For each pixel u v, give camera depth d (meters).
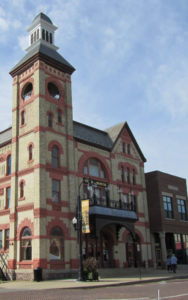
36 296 15.88
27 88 35.03
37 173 29.30
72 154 33.19
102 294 16.52
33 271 27.09
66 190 31.53
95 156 36.16
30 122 32.25
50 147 31.25
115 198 36.97
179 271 36.75
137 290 18.50
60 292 17.95
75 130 35.69
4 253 31.30
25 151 31.81
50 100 33.06
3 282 26.41
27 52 36.94
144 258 38.47
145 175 44.69
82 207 28.64
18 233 29.88
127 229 34.09
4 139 36.34
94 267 24.73
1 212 33.03
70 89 35.66
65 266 29.05
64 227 30.08
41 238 27.53
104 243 34.91
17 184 31.64
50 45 36.31
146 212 40.94
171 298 14.15
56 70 34.91
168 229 41.88
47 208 29.06
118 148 39.69
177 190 46.09
